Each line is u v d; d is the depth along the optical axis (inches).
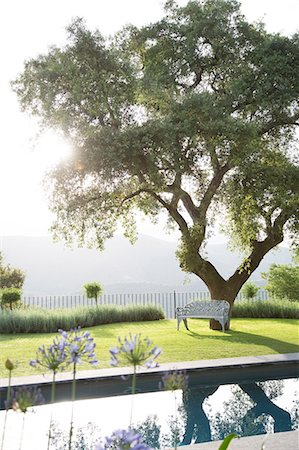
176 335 563.8
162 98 633.0
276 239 660.1
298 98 653.3
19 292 804.0
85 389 310.0
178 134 585.9
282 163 658.2
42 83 638.5
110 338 533.6
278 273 964.6
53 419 261.9
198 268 645.9
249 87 636.7
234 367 358.9
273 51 636.1
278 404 302.5
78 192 623.8
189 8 661.9
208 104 592.4
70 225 645.3
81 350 96.7
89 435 235.0
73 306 799.7
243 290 950.4
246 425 261.3
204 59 664.4
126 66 630.5
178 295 893.8
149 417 273.0
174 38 676.7
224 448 87.4
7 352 446.3
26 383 292.7
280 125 698.2
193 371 346.0
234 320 764.6
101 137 579.2
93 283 860.6
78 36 626.5
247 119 661.3
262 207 622.5
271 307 816.3
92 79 608.4
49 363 94.8
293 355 396.2
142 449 63.1
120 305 803.4
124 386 322.3
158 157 578.9
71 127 641.0
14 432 236.5
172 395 320.2
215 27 637.3
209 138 599.2
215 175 657.6
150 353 87.7
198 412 285.6
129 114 646.5
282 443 192.5
